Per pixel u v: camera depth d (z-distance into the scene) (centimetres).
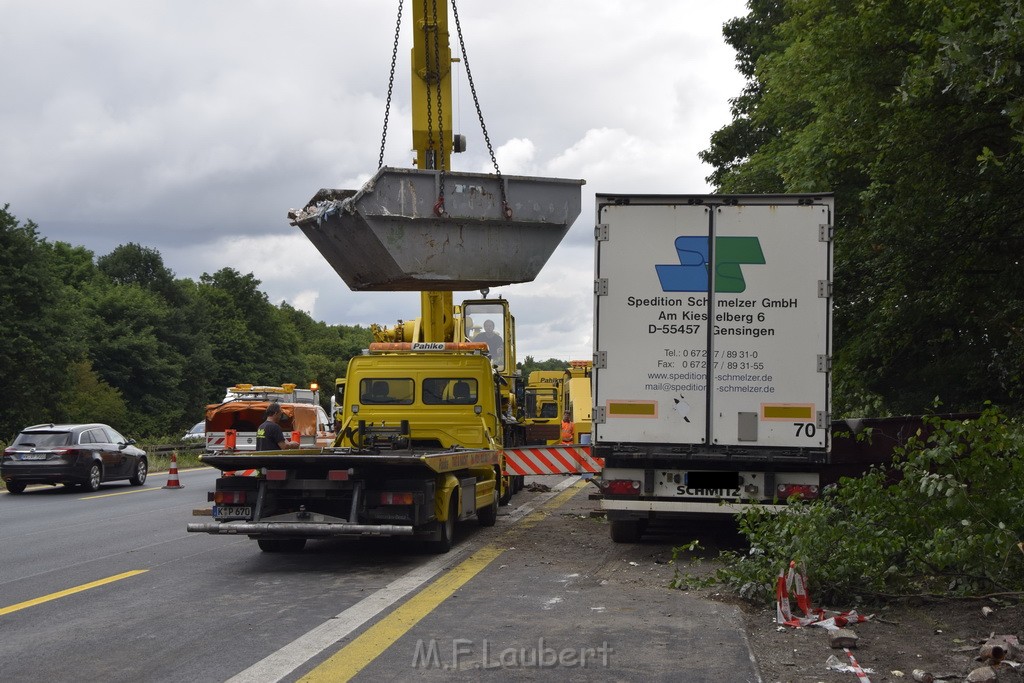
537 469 1700
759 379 1192
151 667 711
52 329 6088
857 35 1997
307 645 775
